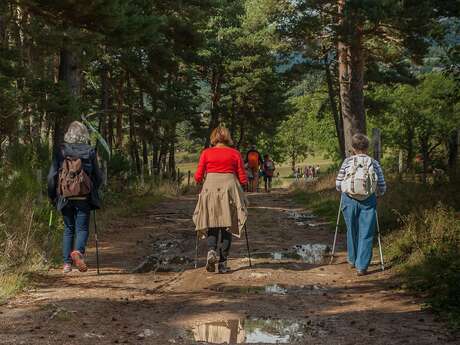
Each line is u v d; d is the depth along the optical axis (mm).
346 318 5176
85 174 7223
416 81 36375
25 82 14008
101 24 12859
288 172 100312
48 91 14125
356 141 7480
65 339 4441
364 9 17906
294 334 4695
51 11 12648
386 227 9336
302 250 9180
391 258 7797
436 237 7562
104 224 11828
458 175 10641
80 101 15398
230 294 6258
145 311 5473
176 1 21594
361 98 22547
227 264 8086
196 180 7508
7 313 5211
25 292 6180
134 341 4457
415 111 46281
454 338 4398
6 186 10062
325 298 6016
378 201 10914
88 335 4590
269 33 24281
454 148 12594
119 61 26516
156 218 13828
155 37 14219
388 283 6617
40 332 4613
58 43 13508
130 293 6277
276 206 17297
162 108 33594
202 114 46062
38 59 17969
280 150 84062
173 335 4668
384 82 36625
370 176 7227
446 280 5773
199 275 7305
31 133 18141
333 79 37781
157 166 38312
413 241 7824
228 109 50938
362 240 7191
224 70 47906
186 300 5973
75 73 15922
